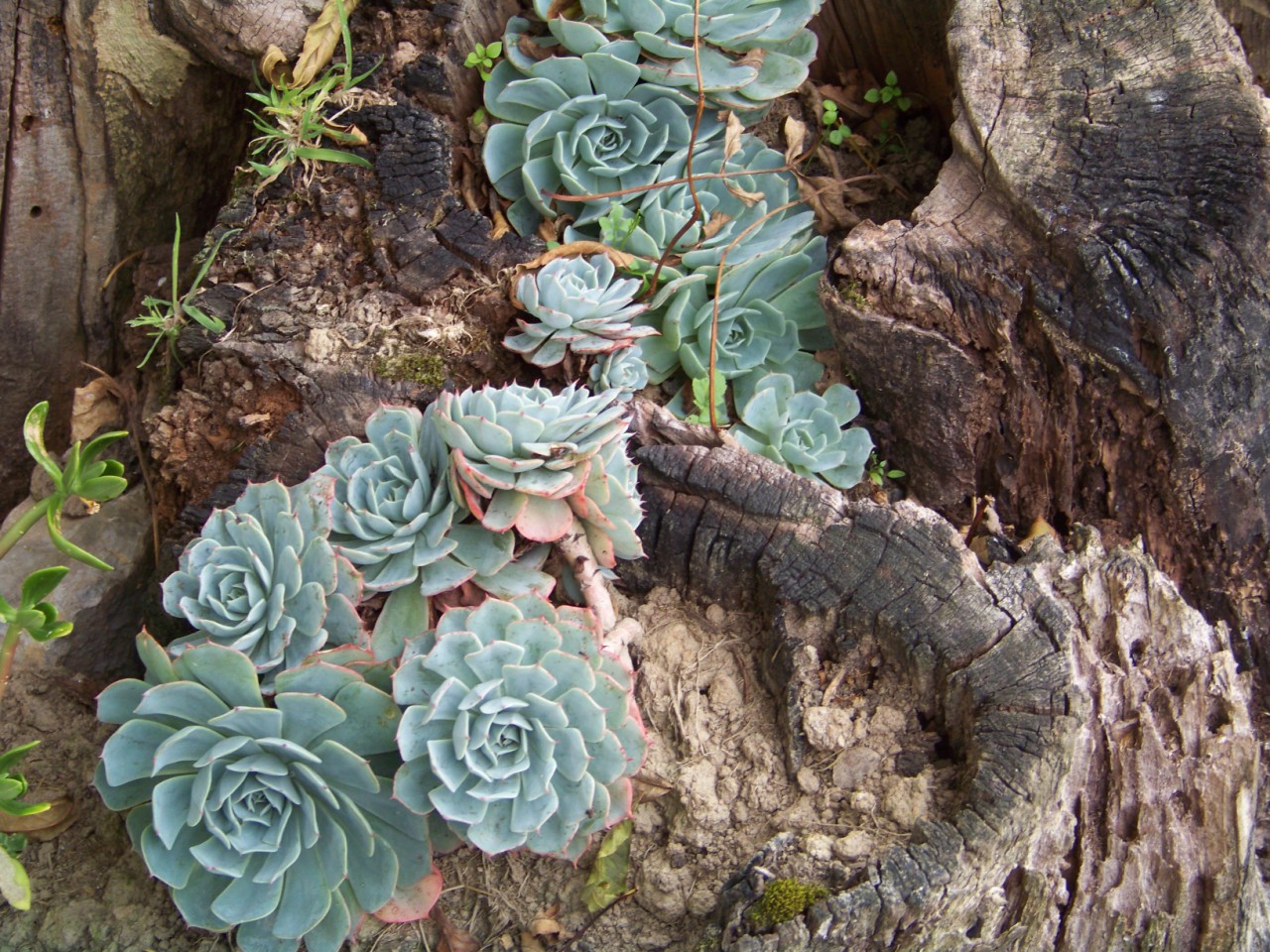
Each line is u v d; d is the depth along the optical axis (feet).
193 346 2.33
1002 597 2.11
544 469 2.10
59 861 2.26
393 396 2.30
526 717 1.98
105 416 2.61
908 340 2.36
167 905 2.21
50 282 2.67
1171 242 2.25
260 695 1.99
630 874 2.15
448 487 2.14
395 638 2.10
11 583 2.43
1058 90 2.38
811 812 2.11
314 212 2.41
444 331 2.34
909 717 2.14
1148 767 2.07
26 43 2.46
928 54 2.69
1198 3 2.41
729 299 2.46
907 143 2.76
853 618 2.15
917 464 2.47
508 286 2.38
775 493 2.21
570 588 2.23
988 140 2.35
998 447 2.42
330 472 2.14
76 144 2.58
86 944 2.18
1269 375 2.28
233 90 2.68
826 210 2.62
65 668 2.40
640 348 2.44
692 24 2.49
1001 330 2.32
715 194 2.56
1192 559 2.38
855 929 1.93
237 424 2.31
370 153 2.45
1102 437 2.35
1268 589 2.38
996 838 1.97
